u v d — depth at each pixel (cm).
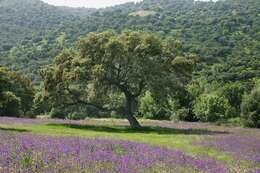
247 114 5462
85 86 4800
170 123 5641
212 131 4203
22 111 7194
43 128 4022
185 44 12731
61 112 6894
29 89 7706
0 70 3972
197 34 14488
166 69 4612
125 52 4466
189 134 3772
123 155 1542
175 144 2741
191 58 4722
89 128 4362
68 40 15638
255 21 14825
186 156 1738
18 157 1230
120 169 1199
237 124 5638
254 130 4531
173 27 16438
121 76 4684
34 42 16012
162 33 15025
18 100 6356
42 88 4931
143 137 3319
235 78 9644
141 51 4491
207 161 1655
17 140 1753
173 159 1596
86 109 7350
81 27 17675
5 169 1048
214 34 13812
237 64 10488
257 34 13300
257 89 5616
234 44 12688
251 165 1766
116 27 16925
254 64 10325
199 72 10381
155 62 4562
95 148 1714
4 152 1321
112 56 4497
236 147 2558
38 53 13638
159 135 3591
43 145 1623
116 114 7350
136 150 1798
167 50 4609
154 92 4775
